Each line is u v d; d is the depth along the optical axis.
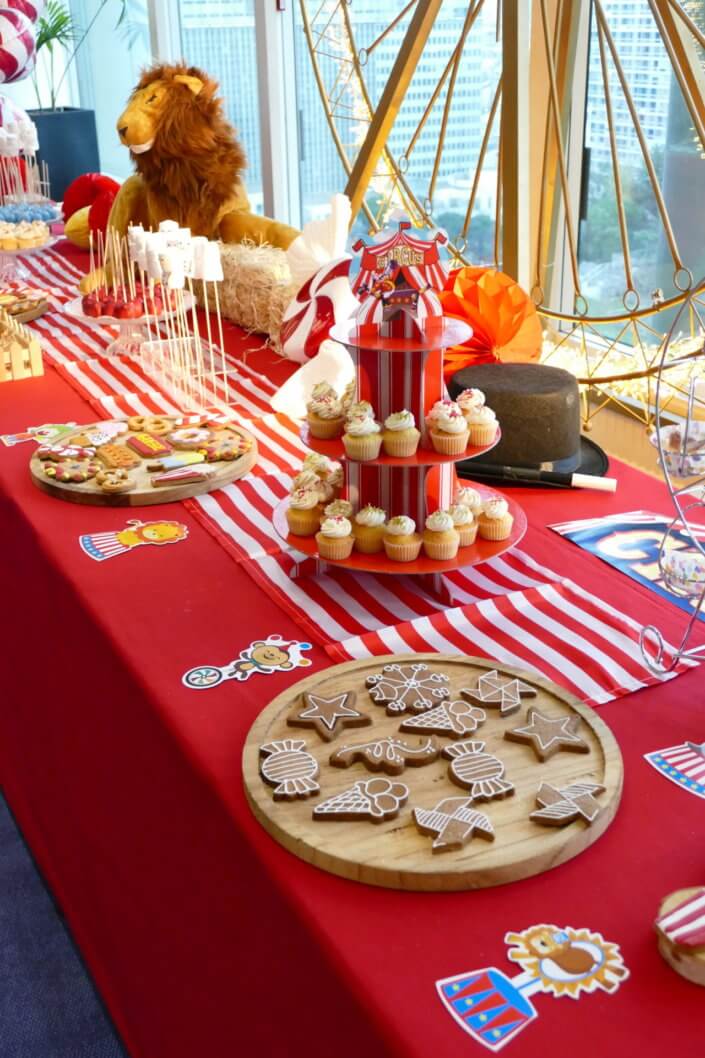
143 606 1.29
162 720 1.08
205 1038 1.09
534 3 2.17
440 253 1.20
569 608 1.26
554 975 0.77
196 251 1.94
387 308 1.22
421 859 0.85
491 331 1.71
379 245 1.20
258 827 0.92
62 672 1.45
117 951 1.35
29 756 1.69
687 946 0.76
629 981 0.76
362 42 2.83
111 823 1.31
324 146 3.17
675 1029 0.73
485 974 0.77
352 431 1.22
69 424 1.86
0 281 2.77
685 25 1.78
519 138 1.90
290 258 1.98
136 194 2.57
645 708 1.07
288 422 1.86
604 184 2.26
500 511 1.31
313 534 1.32
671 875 0.86
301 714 1.02
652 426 1.91
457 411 1.23
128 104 2.46
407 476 1.26
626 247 1.87
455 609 1.25
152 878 1.18
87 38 4.82
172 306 2.20
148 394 2.00
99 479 1.58
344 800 0.90
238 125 3.66
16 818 1.80
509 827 0.88
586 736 1.00
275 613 1.28
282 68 3.22
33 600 1.54
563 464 1.61
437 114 2.61
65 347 2.29
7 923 1.68
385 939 0.80
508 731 0.99
